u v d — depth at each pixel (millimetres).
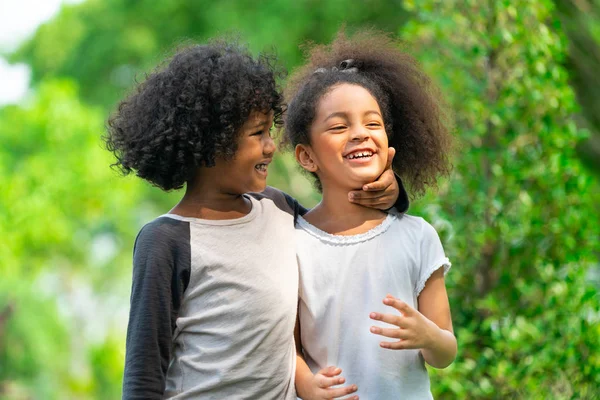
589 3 9336
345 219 3920
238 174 3699
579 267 5812
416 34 6191
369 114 3873
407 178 4363
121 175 3975
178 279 3572
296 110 3998
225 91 3611
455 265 5871
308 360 3852
